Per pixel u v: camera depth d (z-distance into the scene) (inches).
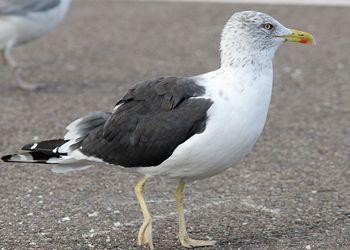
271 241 418.9
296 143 600.1
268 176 527.8
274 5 1074.7
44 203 478.6
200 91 387.5
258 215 458.3
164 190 502.0
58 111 676.1
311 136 617.0
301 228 438.3
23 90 747.4
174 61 846.5
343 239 421.4
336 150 583.5
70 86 759.1
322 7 1063.0
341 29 961.5
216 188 505.4
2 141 598.2
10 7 719.1
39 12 728.3
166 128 383.6
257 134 394.3
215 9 1071.0
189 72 802.2
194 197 489.4
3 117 658.8
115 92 737.0
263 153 576.7
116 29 986.7
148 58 860.0
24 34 742.5
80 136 405.1
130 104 396.5
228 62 394.0
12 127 632.4
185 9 1079.6
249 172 535.8
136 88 399.2
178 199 417.1
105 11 1083.3
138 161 394.6
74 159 402.9
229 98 382.3
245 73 388.8
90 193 496.1
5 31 730.2
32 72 812.0
